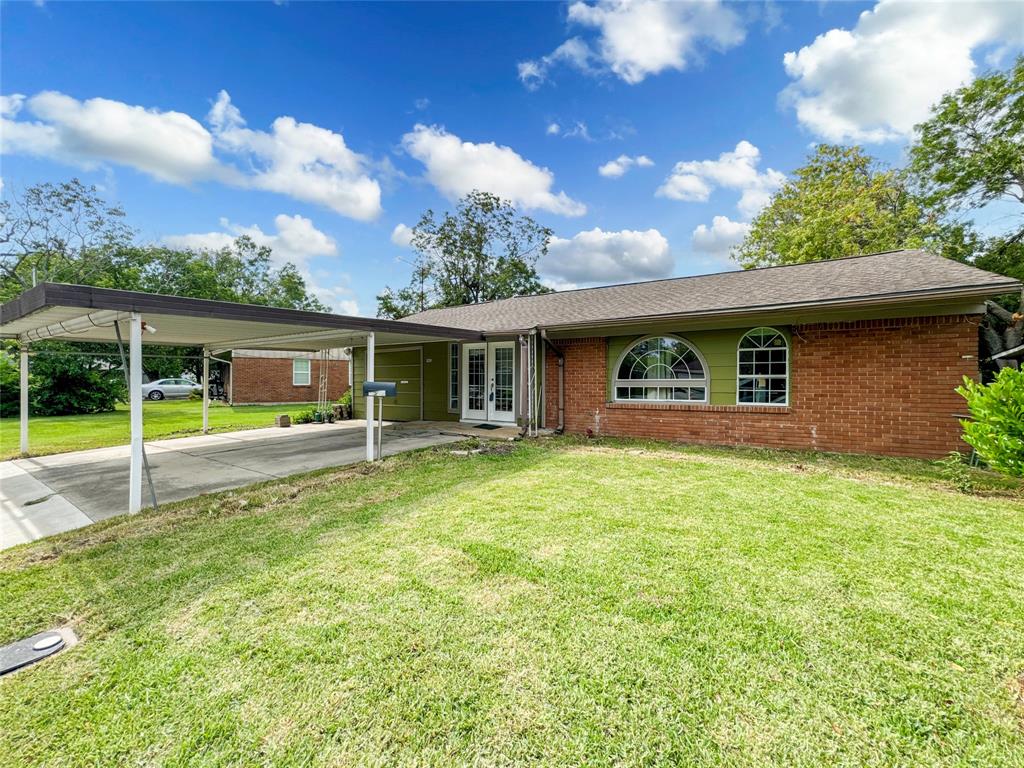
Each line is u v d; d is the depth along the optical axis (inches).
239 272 1309.1
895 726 75.9
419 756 71.9
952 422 270.5
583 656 94.3
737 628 103.2
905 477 237.0
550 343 409.4
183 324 271.4
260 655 96.6
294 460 309.3
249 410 765.3
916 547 146.4
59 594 125.5
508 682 87.2
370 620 108.7
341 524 175.8
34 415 665.6
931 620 105.7
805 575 128.0
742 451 314.7
